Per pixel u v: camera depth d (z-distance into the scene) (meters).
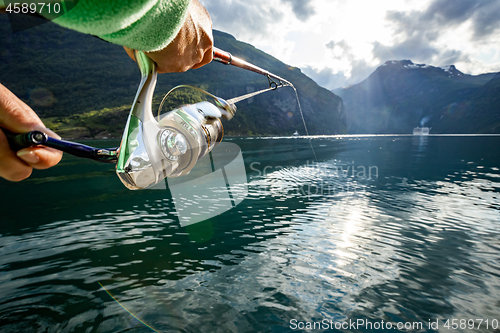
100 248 3.94
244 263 3.52
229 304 2.67
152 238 4.32
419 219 5.45
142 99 0.53
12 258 3.62
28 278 3.12
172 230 4.69
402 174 11.65
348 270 3.39
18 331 2.27
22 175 0.43
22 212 5.76
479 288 3.04
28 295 2.79
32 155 0.40
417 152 23.25
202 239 4.30
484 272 3.39
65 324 2.36
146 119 0.53
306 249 3.97
